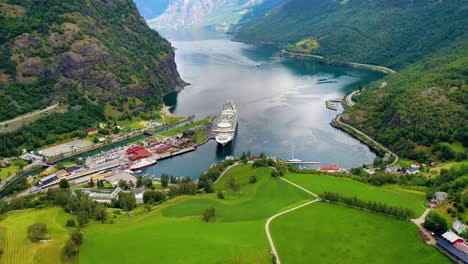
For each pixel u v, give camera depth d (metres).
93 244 161.00
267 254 157.62
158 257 150.38
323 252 160.50
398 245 161.12
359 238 168.38
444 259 148.25
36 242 158.38
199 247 157.50
